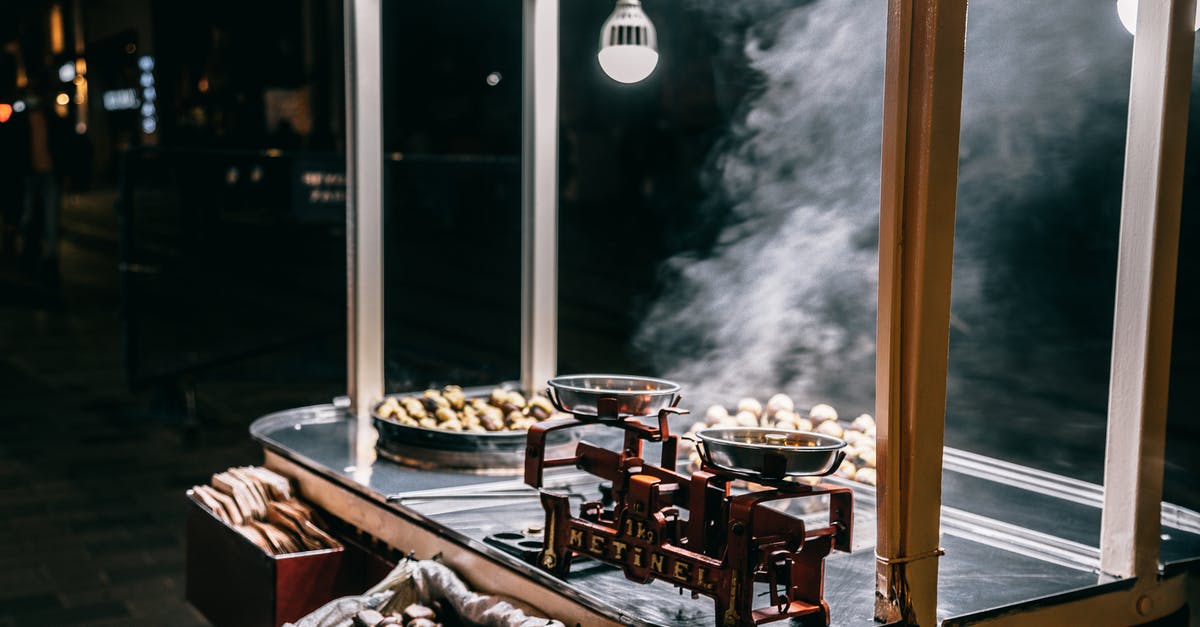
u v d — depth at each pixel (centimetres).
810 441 222
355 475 315
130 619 401
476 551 263
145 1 1811
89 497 554
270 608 296
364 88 387
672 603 223
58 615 404
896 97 198
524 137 415
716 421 323
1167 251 230
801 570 213
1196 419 603
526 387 422
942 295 204
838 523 213
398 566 270
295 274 718
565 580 237
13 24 2167
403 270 1138
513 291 1020
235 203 698
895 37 197
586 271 1196
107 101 2111
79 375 881
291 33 1325
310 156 707
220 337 698
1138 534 238
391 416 350
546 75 413
